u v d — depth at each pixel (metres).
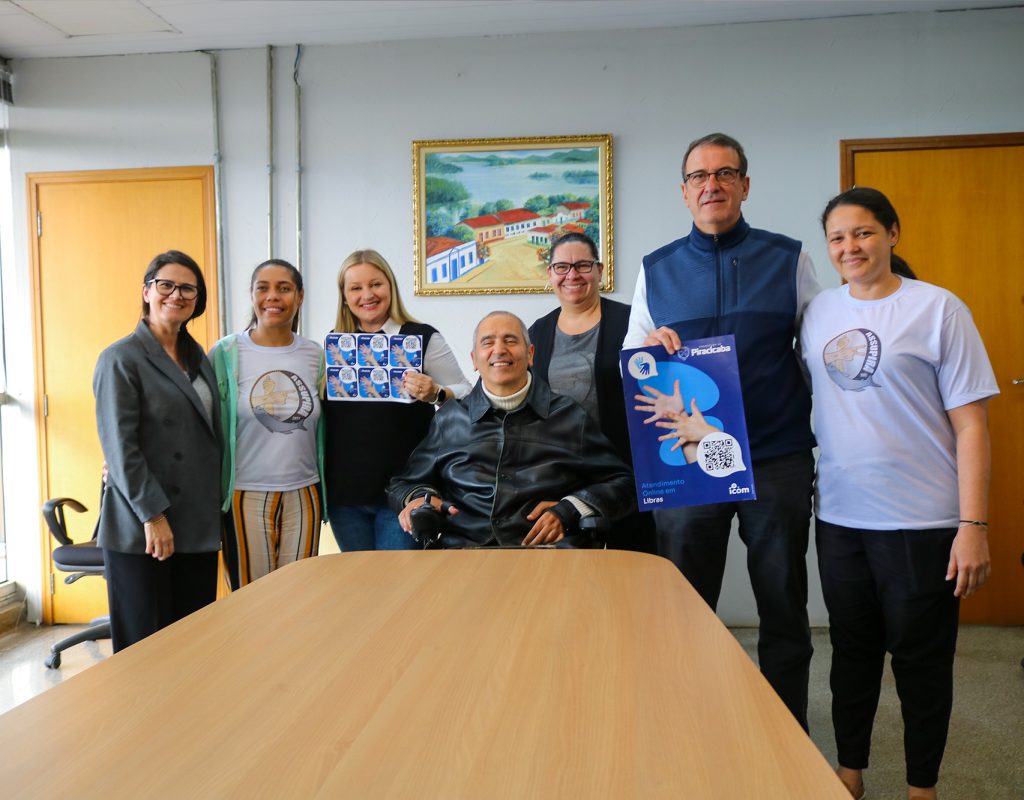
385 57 3.64
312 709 0.89
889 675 3.04
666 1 3.30
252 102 3.70
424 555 1.65
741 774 0.74
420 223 3.62
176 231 3.75
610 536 2.43
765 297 1.97
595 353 2.49
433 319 3.67
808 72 3.50
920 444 1.80
